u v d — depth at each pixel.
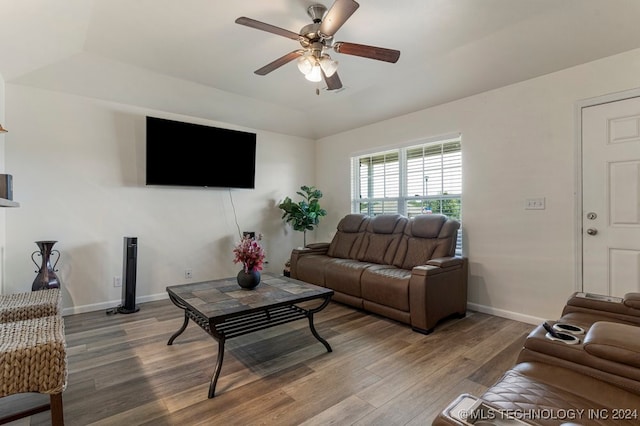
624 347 1.14
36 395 1.92
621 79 2.55
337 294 3.67
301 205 4.80
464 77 3.28
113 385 1.97
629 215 2.54
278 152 5.10
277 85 3.79
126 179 3.66
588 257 2.73
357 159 4.95
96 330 2.87
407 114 4.15
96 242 3.47
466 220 3.54
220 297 2.35
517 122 3.14
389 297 3.05
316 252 4.51
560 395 1.09
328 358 2.34
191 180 4.04
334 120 4.82
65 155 3.29
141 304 3.69
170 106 3.88
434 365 2.23
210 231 4.32
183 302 2.30
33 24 2.31
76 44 2.80
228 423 1.62
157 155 3.76
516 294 3.16
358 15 2.40
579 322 1.68
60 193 3.26
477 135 3.45
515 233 3.16
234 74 3.47
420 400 1.82
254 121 4.65
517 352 2.43
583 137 2.75
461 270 3.24
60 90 3.24
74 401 1.80
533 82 3.03
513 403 1.04
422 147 4.05
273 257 5.04
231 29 2.60
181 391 1.91
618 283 2.59
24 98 3.07
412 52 2.98
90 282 3.43
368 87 3.85
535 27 2.54
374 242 4.04
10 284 3.00
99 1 2.22
